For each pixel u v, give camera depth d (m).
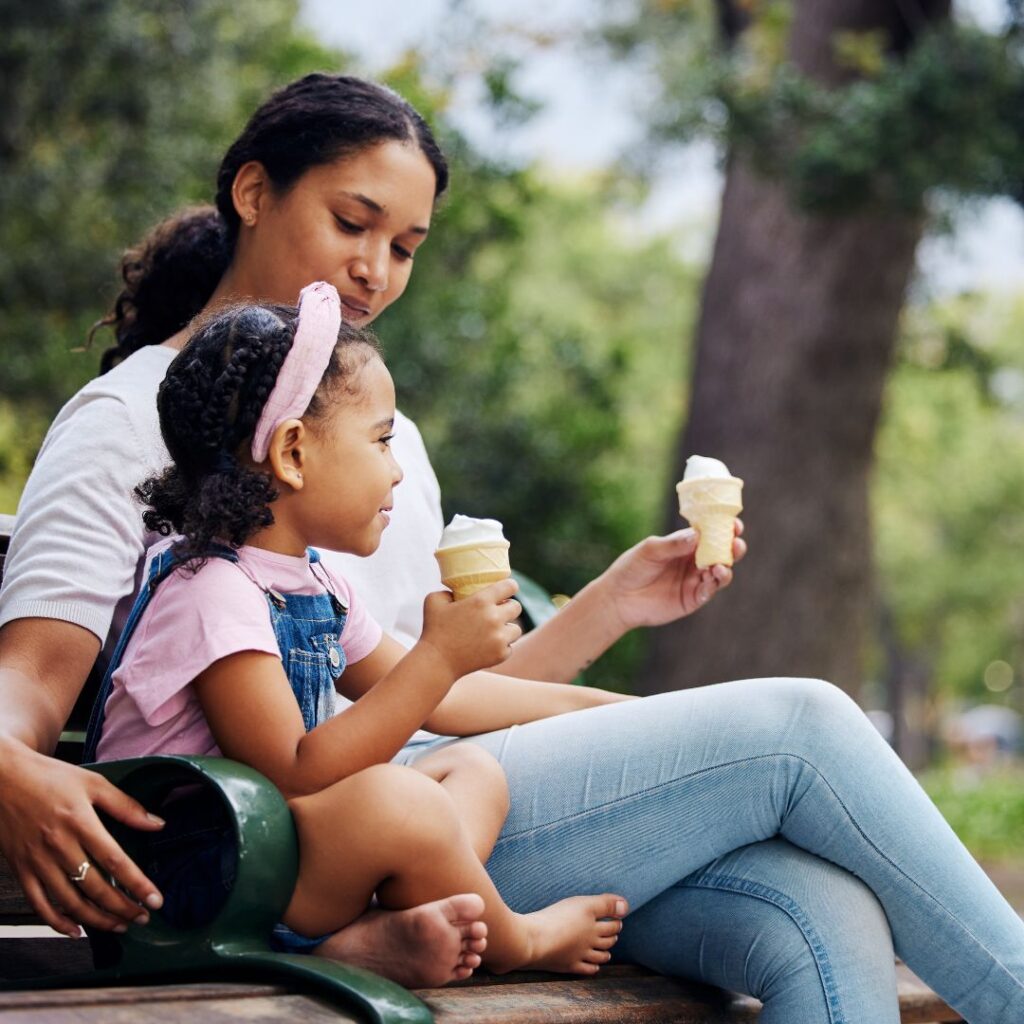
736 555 2.75
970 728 37.38
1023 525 29.66
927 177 8.23
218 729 1.97
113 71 9.41
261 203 2.70
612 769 2.27
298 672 2.10
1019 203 8.51
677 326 24.30
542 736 2.34
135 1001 1.62
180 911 1.95
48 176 9.11
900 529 29.92
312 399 2.08
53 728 2.05
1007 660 37.88
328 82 2.74
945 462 28.44
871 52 8.86
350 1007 1.70
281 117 2.68
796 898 2.17
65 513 2.22
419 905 1.93
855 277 9.78
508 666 2.75
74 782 1.85
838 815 2.17
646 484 21.12
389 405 2.17
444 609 2.02
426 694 1.97
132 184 9.39
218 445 2.08
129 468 2.29
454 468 10.40
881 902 2.20
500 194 10.38
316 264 2.66
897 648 31.55
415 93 9.27
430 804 1.92
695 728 2.25
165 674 1.98
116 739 2.04
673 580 2.78
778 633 9.73
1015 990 2.12
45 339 9.15
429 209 2.77
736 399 9.95
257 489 2.04
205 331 2.15
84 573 2.16
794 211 8.99
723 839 2.24
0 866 2.32
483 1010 1.89
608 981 2.22
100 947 1.99
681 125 9.10
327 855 1.89
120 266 2.98
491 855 2.29
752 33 11.14
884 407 10.05
